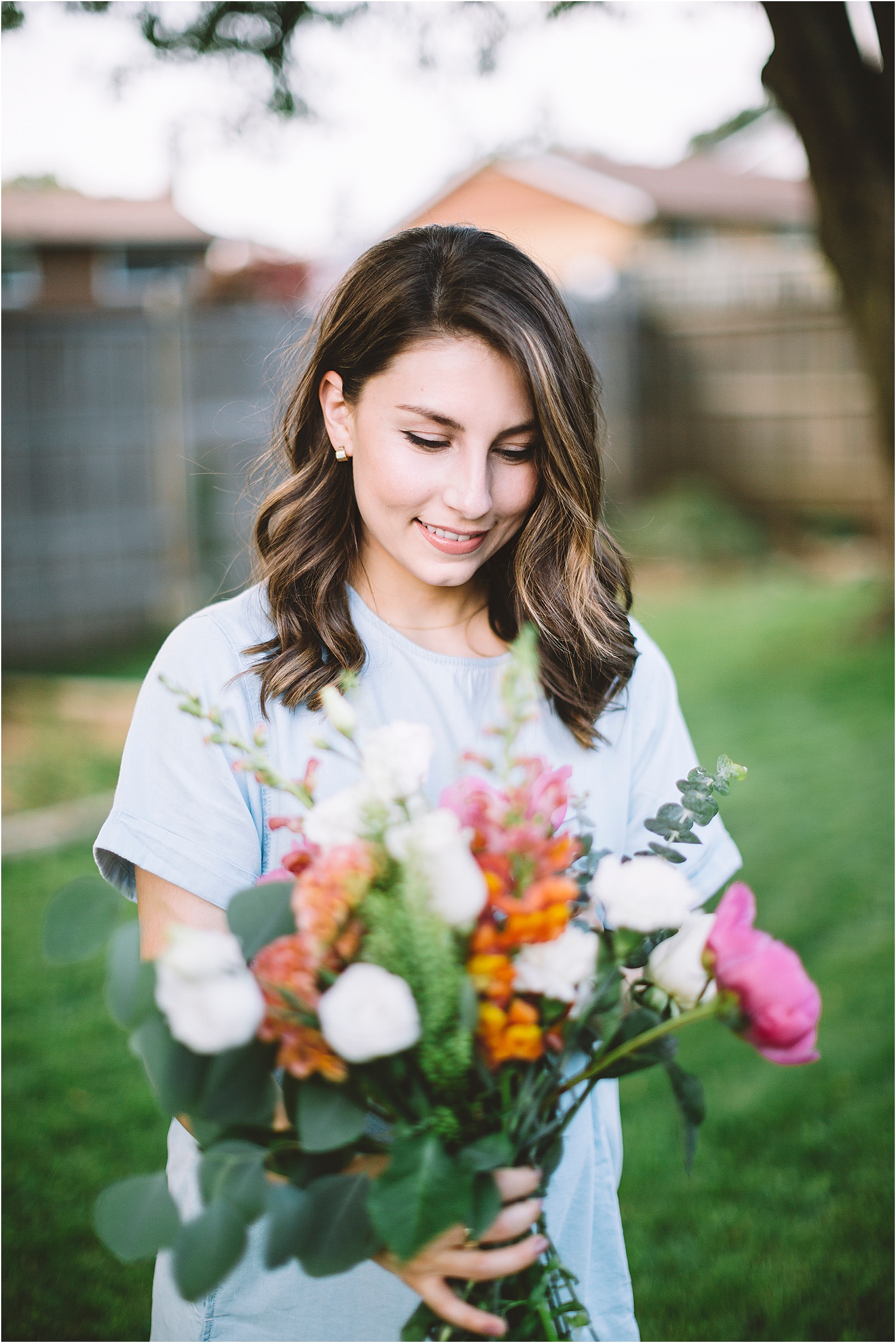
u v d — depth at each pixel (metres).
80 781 4.97
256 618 1.41
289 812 1.31
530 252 1.68
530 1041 0.90
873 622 6.57
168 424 7.81
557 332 1.31
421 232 1.33
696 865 1.49
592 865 1.10
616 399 10.93
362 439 1.33
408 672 1.41
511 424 1.29
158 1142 2.86
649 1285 2.42
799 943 3.61
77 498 7.50
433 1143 0.91
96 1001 3.47
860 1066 3.09
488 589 1.49
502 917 0.95
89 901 0.90
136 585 7.80
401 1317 1.28
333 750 1.03
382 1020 0.83
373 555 1.44
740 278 11.12
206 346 8.00
